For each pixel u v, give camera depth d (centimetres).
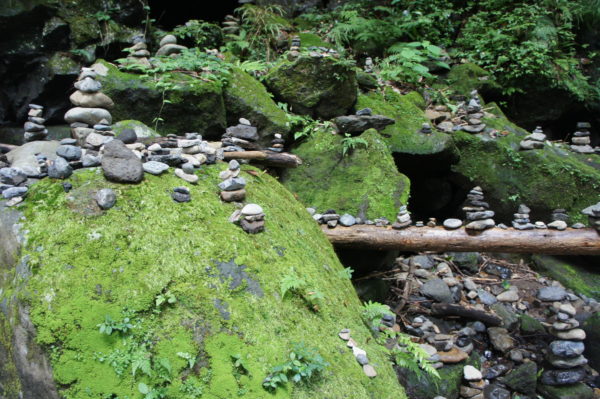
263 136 490
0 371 234
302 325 264
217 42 633
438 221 616
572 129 762
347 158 493
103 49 543
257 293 262
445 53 727
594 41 786
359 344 285
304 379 235
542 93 704
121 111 452
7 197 271
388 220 449
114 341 222
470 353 401
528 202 549
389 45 713
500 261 544
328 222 437
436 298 455
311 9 787
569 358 391
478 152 569
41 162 294
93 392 210
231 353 231
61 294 228
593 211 425
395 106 568
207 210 295
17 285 234
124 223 263
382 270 485
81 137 338
